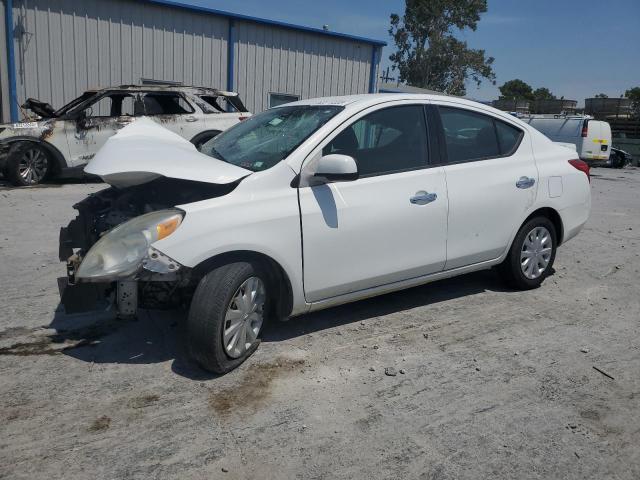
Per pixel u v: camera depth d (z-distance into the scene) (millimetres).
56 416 3145
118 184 3746
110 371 3650
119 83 14961
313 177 3908
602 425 3215
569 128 21750
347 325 4473
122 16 14664
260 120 4676
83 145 10969
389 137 4352
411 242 4348
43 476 2664
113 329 4277
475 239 4766
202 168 3637
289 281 3816
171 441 2957
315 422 3162
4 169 10547
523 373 3787
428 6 48250
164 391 3428
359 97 4492
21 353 3875
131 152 3801
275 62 17391
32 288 5129
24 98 13891
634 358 4059
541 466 2846
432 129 4578
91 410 3213
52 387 3443
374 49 19391
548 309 4965
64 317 4484
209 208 3504
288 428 3100
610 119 31422
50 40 13938
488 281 5664
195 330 3457
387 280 4324
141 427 3066
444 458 2887
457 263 4727
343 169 3688
